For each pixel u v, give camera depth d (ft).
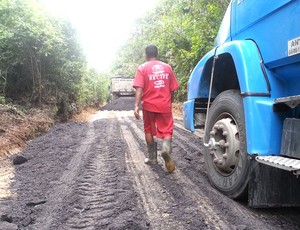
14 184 15.33
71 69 45.16
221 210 11.75
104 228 10.34
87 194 13.56
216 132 13.78
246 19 13.02
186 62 57.72
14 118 30.76
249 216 11.38
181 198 12.98
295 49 10.18
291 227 10.60
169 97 17.46
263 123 11.25
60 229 10.37
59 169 17.72
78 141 27.37
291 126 10.39
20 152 23.35
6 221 10.78
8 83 37.35
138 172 17.12
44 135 31.27
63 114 46.06
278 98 11.09
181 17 59.26
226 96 13.58
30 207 12.27
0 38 32.32
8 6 32.96
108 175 16.44
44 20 36.81
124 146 24.72
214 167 14.19
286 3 10.55
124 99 107.96
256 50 12.07
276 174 11.64
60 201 12.73
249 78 11.62
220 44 15.75
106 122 45.24
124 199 12.67
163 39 62.08
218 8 41.93
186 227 10.36
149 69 17.33
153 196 13.34
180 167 18.19
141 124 41.73
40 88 39.04
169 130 17.15
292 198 11.75
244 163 12.08
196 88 15.93
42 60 39.52
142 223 10.64
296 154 10.11
